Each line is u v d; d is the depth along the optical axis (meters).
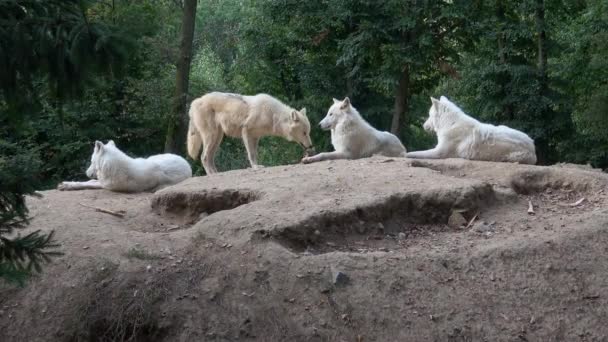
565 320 5.79
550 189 8.17
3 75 4.49
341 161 9.03
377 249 6.66
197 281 6.19
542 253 6.33
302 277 6.00
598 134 19.91
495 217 7.34
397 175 7.97
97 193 9.20
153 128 19.73
